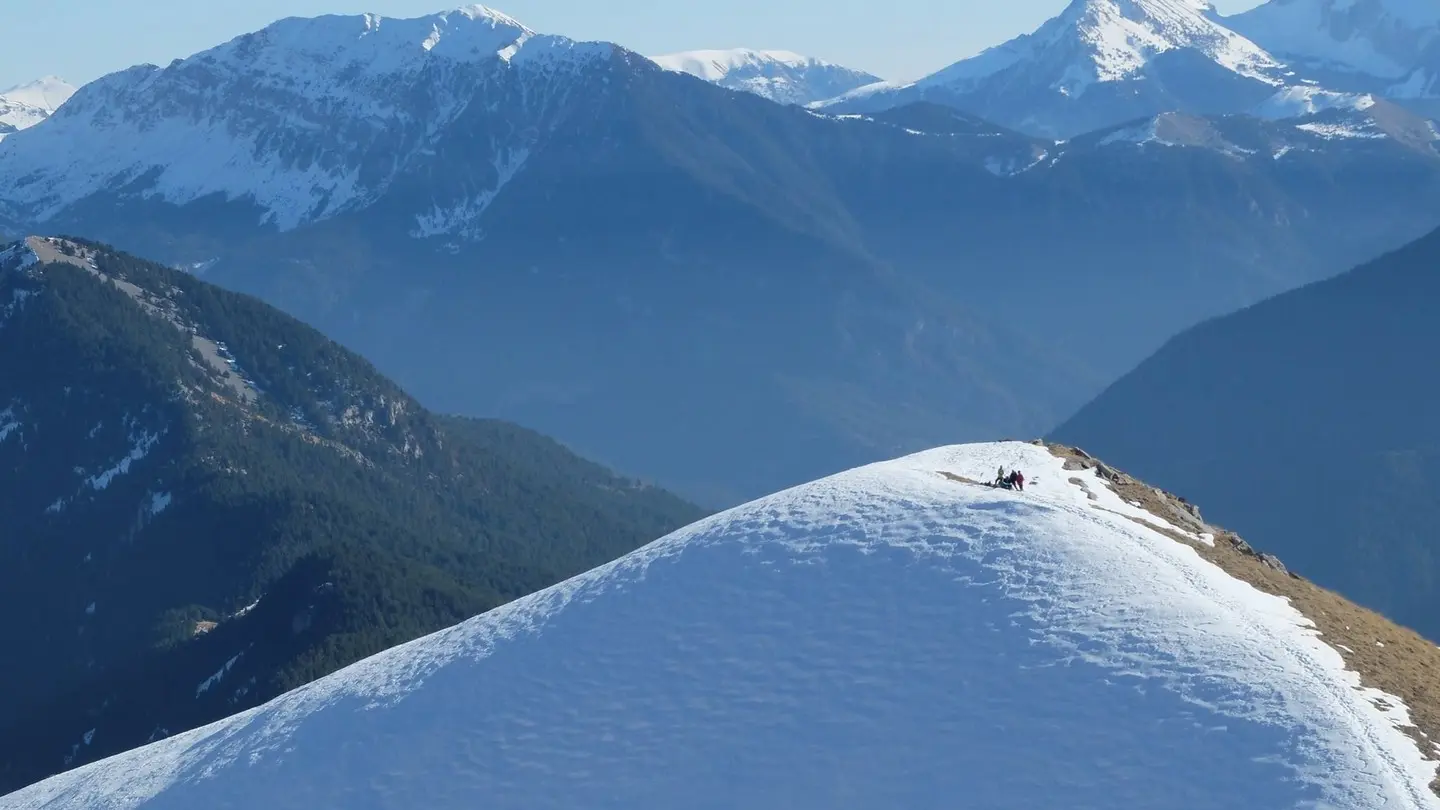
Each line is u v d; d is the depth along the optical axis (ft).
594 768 209.97
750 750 206.08
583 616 239.50
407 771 219.82
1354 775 177.27
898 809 191.93
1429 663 207.41
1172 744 188.75
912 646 215.51
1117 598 215.10
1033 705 200.13
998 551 229.45
